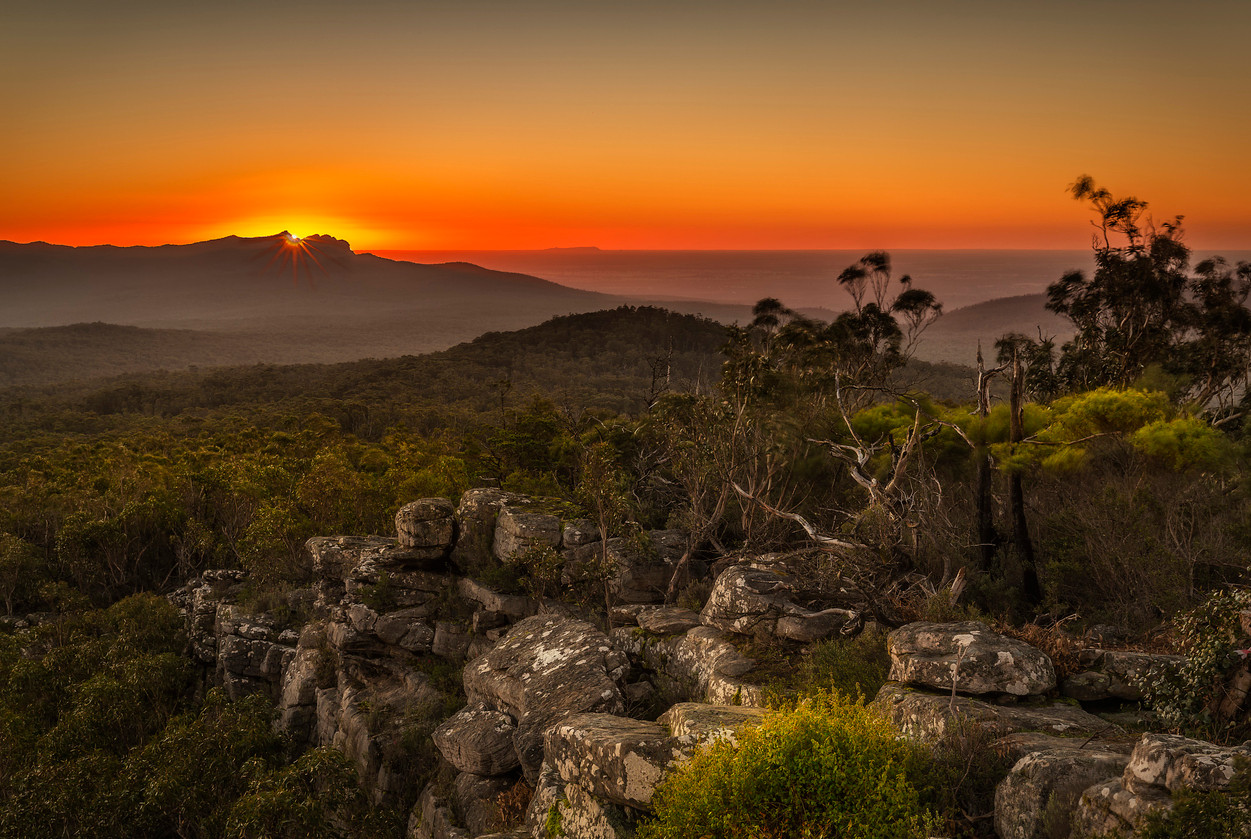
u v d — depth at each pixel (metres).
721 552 19.77
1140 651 10.80
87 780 18.31
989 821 7.55
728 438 20.16
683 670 14.27
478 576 19.98
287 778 15.01
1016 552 16.56
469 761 13.95
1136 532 15.94
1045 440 16.50
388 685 19.08
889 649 10.81
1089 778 7.08
